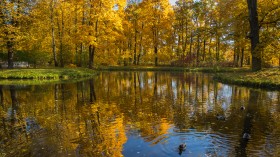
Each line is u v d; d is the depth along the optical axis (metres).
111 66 50.09
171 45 54.53
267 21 25.67
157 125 9.90
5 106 14.27
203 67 45.84
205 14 48.78
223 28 34.44
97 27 38.00
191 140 8.20
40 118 11.46
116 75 34.84
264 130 9.08
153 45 52.69
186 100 15.20
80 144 8.12
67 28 43.19
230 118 10.77
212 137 8.43
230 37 30.42
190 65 48.81
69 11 41.88
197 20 51.38
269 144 7.76
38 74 28.50
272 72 21.84
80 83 24.64
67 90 19.92
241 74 25.12
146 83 24.66
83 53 44.44
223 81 24.25
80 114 11.96
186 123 10.12
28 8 35.44
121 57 51.75
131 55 54.03
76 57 44.22
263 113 11.50
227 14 40.44
